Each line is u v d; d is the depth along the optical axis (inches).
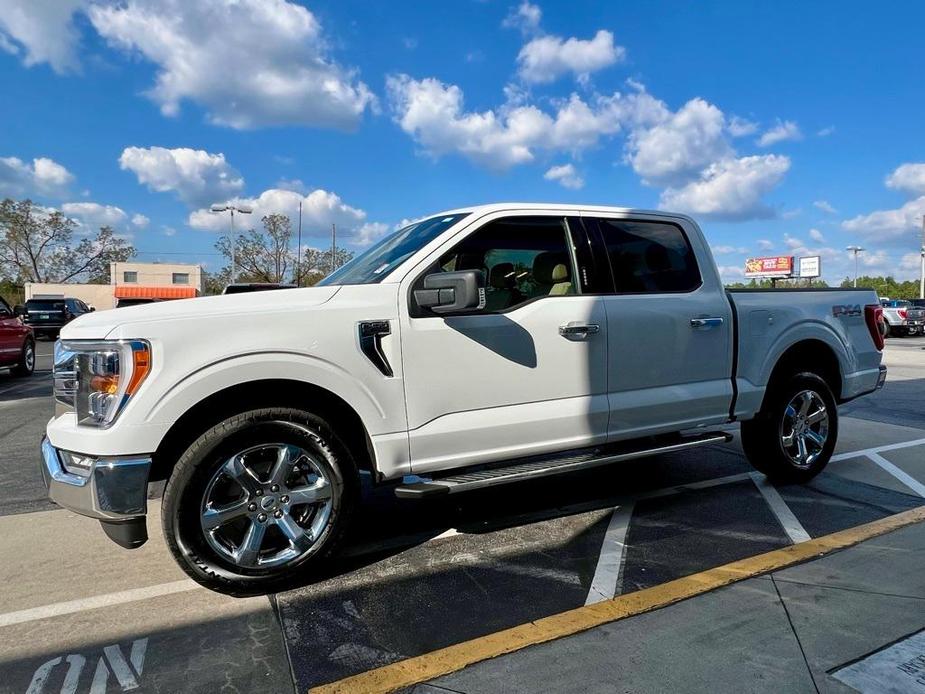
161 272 2491.4
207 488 115.8
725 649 99.1
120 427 110.5
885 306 1139.9
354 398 126.3
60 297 1136.8
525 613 113.8
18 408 362.0
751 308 179.6
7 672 97.1
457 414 137.2
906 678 90.9
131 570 136.1
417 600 120.0
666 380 164.6
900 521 156.9
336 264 1873.8
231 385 116.8
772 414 185.2
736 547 144.1
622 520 163.5
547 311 147.1
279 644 104.7
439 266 139.1
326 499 125.8
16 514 173.8
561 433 148.3
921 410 329.7
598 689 89.1
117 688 92.7
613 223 164.2
